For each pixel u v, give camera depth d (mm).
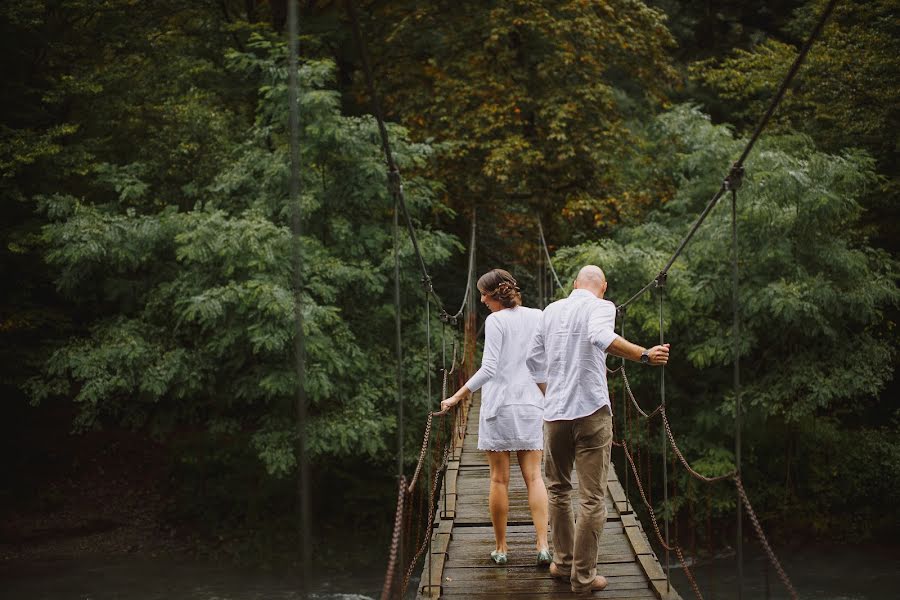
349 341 11414
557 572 4207
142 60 13992
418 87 15867
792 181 11281
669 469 13148
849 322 12648
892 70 14055
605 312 3801
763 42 19969
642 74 16875
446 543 4793
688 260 12062
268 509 14211
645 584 4156
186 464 15117
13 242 11789
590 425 3891
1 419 15742
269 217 11406
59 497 14516
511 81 15641
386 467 14094
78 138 13023
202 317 9680
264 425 11422
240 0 15961
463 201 15992
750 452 13461
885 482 13477
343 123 11320
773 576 11695
